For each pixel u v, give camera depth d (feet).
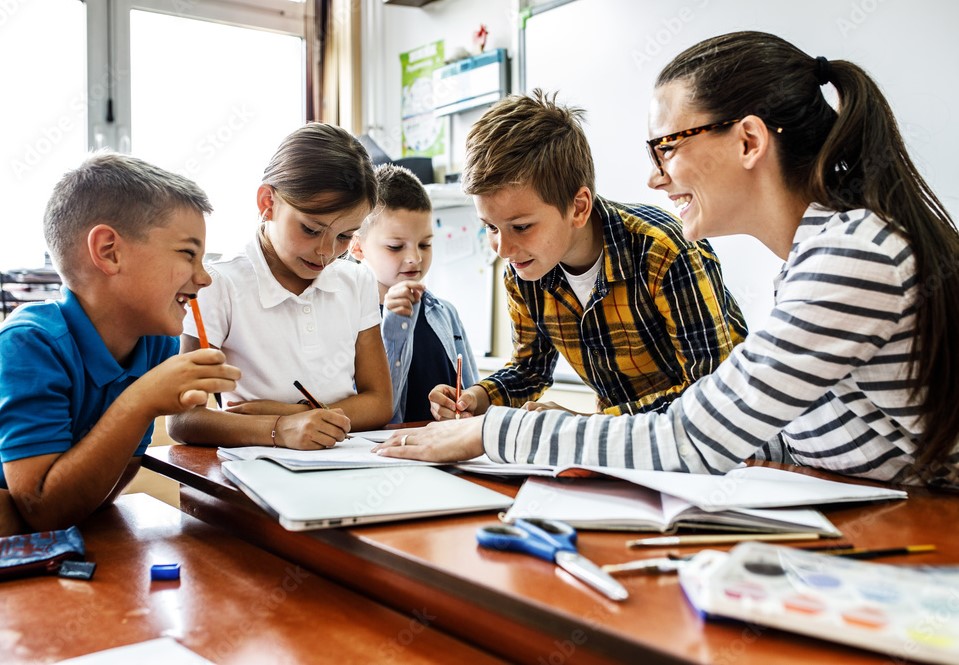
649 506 2.09
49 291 7.38
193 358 2.70
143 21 8.48
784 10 5.65
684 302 3.84
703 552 1.59
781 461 3.46
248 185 9.29
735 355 2.39
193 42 8.83
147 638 1.65
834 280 2.24
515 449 2.58
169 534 2.51
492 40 8.25
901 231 2.31
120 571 2.11
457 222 8.68
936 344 2.31
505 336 8.18
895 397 2.44
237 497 2.40
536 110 3.77
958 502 2.34
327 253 4.00
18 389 2.63
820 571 1.48
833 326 2.23
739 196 2.64
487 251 8.31
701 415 2.35
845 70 2.58
